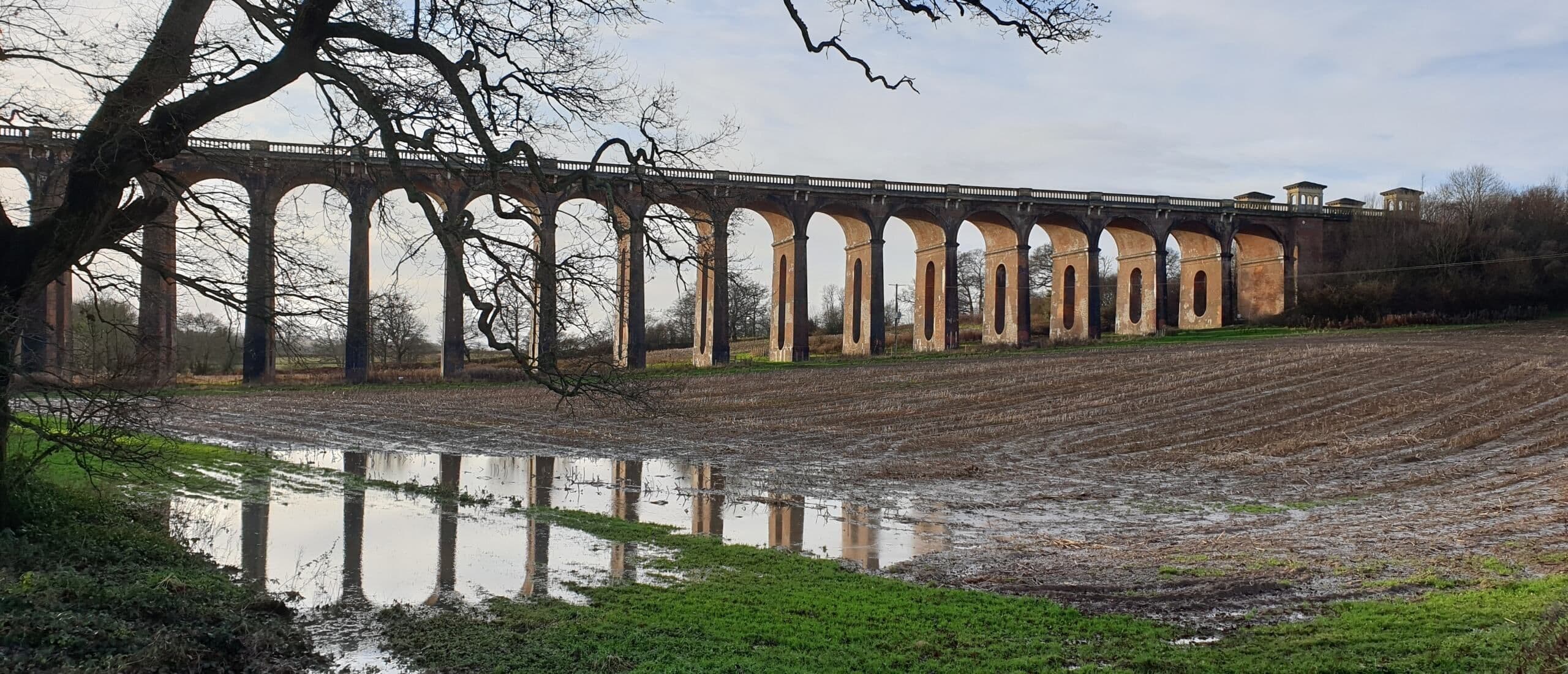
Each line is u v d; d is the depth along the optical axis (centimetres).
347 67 1202
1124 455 3123
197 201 1209
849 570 1590
